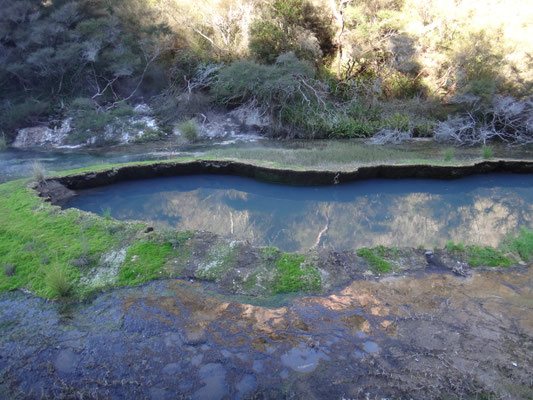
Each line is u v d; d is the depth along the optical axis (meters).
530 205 5.81
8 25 11.50
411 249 3.97
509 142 9.27
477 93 9.64
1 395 2.35
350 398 2.25
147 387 2.38
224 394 2.31
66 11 11.29
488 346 2.61
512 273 3.55
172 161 7.05
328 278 3.51
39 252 3.91
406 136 9.84
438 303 3.12
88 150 9.17
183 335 2.82
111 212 5.77
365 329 2.84
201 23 12.12
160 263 3.73
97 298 3.31
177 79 11.73
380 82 11.42
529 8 11.00
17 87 11.62
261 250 3.90
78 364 2.58
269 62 11.65
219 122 10.83
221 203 6.29
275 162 7.02
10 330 2.94
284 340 2.75
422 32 11.80
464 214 5.57
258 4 12.12
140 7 11.89
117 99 11.47
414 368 2.45
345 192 6.45
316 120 10.41
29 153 8.93
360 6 11.80
